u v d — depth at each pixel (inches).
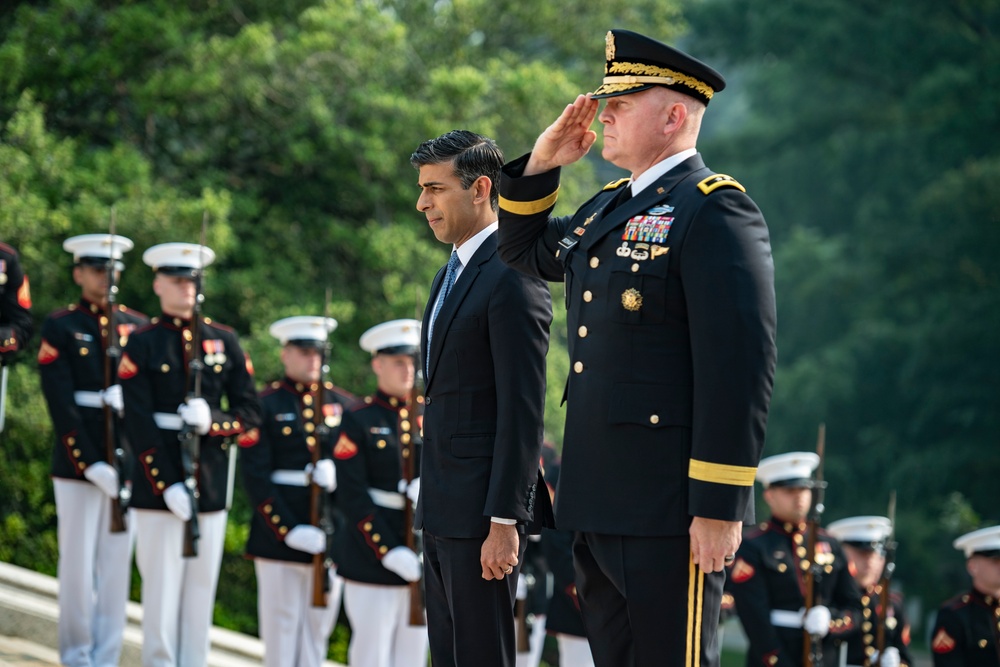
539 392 236.2
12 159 622.2
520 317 235.3
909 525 1530.5
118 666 401.4
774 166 1776.6
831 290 1620.3
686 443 191.0
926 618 1550.2
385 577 390.3
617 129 202.8
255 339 680.4
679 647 190.4
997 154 1581.0
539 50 982.4
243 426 399.9
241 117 755.4
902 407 1565.0
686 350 192.7
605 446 194.5
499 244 228.7
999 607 498.0
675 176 198.5
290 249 756.6
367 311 755.4
